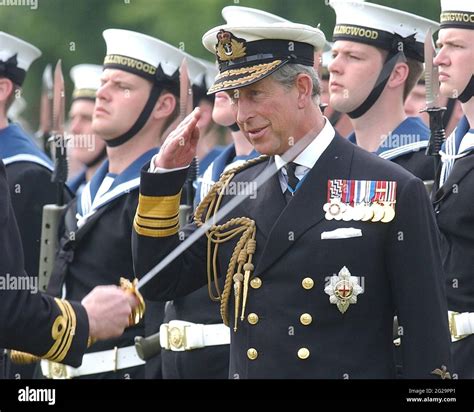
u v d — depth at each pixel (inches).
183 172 1024.2
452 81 1244.5
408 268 995.9
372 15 1311.5
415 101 1480.1
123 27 2260.1
